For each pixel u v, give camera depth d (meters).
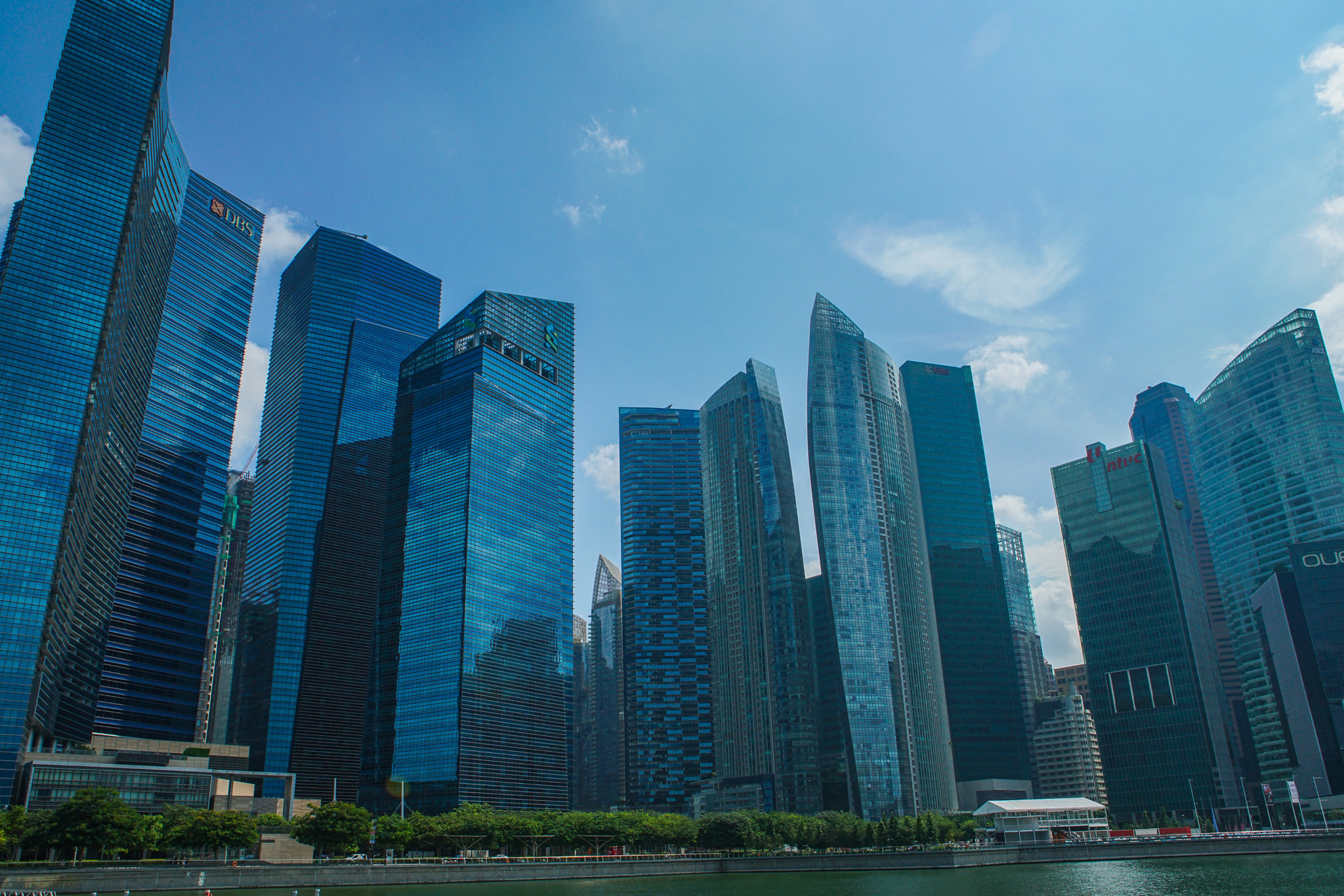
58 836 197.62
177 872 179.25
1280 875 198.62
